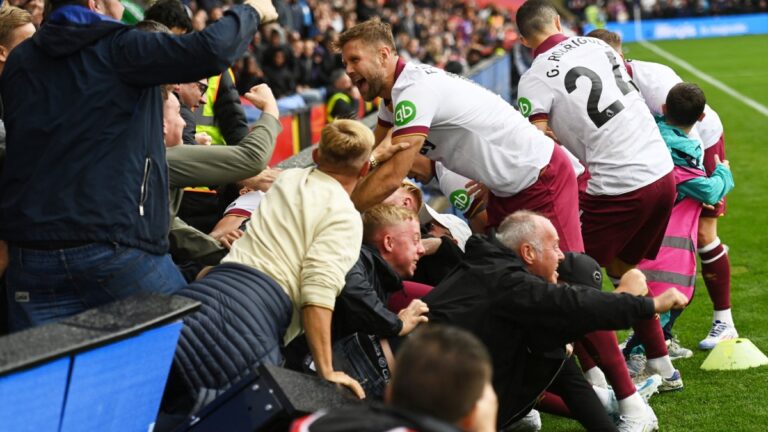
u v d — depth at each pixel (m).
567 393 4.09
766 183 11.09
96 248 3.02
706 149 5.89
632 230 5.03
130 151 3.07
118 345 2.66
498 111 4.31
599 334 4.33
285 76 14.07
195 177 3.75
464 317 3.64
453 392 2.05
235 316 3.15
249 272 3.27
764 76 23.28
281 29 15.12
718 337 5.80
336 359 3.53
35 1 5.09
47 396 2.53
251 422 2.83
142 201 3.10
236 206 4.36
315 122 10.60
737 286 7.17
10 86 3.14
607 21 41.88
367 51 4.09
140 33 3.07
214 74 3.07
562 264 4.05
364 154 3.44
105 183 3.03
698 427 4.65
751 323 6.26
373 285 3.77
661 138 5.06
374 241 3.92
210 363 3.09
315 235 3.31
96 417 2.71
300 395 2.84
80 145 3.03
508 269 3.69
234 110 5.07
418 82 4.11
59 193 3.02
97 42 3.08
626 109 4.97
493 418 2.16
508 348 3.67
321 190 3.38
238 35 3.09
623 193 4.94
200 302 2.97
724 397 4.99
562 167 4.43
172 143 3.76
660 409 4.88
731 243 8.52
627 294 3.54
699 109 5.34
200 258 3.91
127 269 3.06
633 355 5.22
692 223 5.41
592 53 5.04
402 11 25.70
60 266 3.01
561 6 43.97
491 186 4.41
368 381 3.54
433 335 2.12
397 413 2.03
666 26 40.81
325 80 16.17
